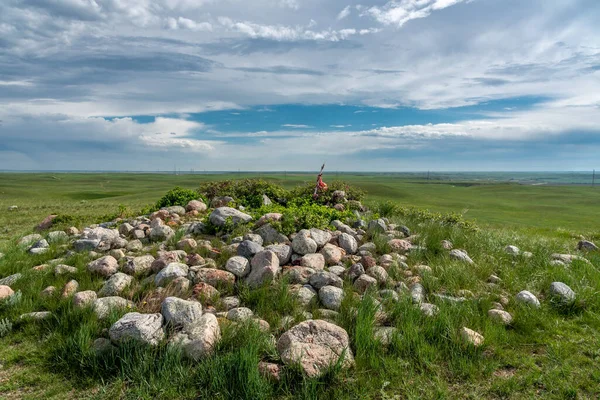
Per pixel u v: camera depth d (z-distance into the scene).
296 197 14.88
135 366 4.49
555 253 9.57
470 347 4.84
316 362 4.37
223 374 4.23
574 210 49.38
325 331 4.78
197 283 6.49
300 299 6.11
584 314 6.06
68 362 4.69
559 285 6.64
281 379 4.26
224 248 7.95
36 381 4.45
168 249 8.42
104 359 4.62
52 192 61.88
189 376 4.32
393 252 8.22
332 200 14.47
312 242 7.78
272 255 6.81
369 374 4.44
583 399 4.09
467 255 8.23
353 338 5.03
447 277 6.91
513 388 4.24
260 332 4.97
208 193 15.38
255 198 14.60
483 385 4.32
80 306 5.76
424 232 9.63
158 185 108.44
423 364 4.62
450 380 4.40
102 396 4.15
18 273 7.40
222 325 5.23
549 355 4.89
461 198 72.50
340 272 7.18
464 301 6.06
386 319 5.65
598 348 5.06
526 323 5.59
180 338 4.77
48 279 7.09
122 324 4.82
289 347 4.54
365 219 11.43
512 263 8.20
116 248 8.78
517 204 59.38
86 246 8.66
